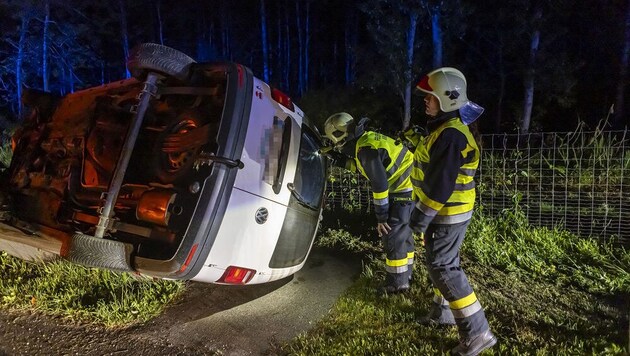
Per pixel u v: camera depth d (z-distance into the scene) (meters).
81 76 22.72
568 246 5.39
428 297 4.29
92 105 4.18
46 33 18.62
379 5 9.05
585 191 6.20
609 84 10.70
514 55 9.77
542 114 10.89
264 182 3.55
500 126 11.16
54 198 3.92
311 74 21.30
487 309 4.11
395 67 9.14
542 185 6.41
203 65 3.68
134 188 3.60
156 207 3.16
